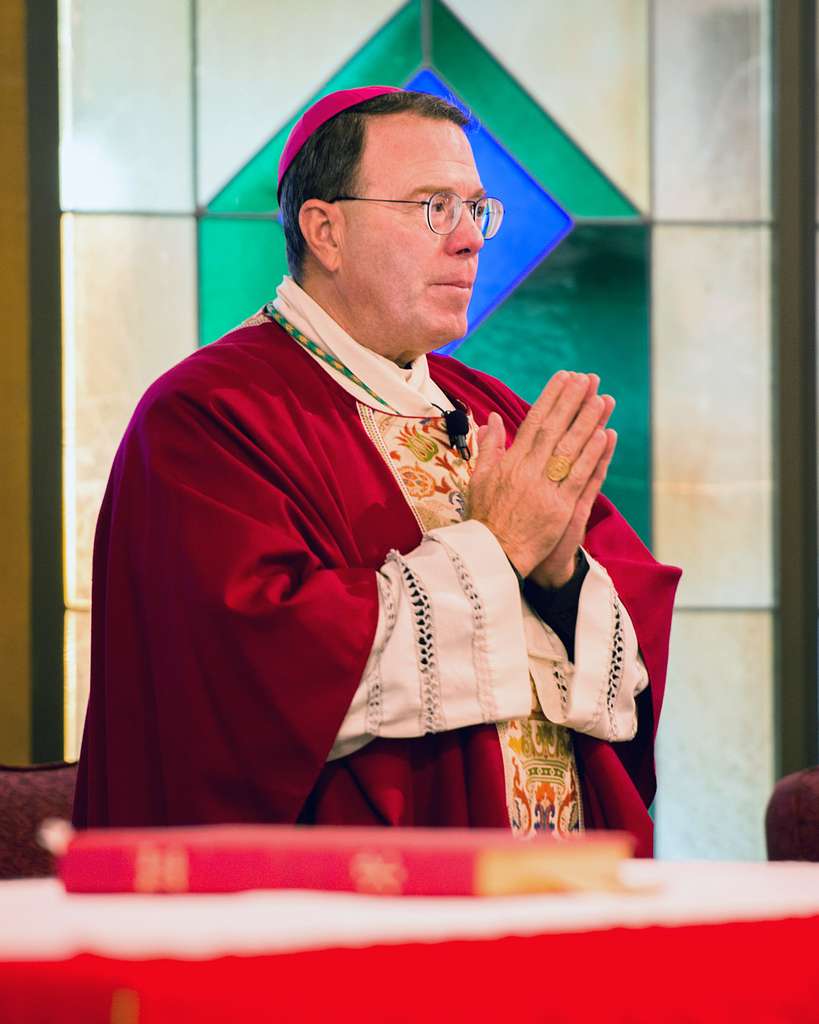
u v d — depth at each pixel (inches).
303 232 148.7
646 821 136.8
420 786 129.7
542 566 136.3
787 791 167.5
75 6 246.1
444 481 143.9
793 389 256.8
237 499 129.9
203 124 247.8
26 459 241.1
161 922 50.2
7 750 237.6
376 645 124.0
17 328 242.1
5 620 239.1
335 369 146.4
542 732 136.4
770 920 47.1
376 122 147.3
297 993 40.3
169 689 125.4
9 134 243.0
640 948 44.9
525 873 56.9
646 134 257.1
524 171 255.0
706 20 258.5
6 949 43.1
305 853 59.2
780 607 254.8
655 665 143.7
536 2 255.9
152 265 245.8
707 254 257.6
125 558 133.3
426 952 42.3
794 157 258.1
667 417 255.9
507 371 252.4
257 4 249.6
